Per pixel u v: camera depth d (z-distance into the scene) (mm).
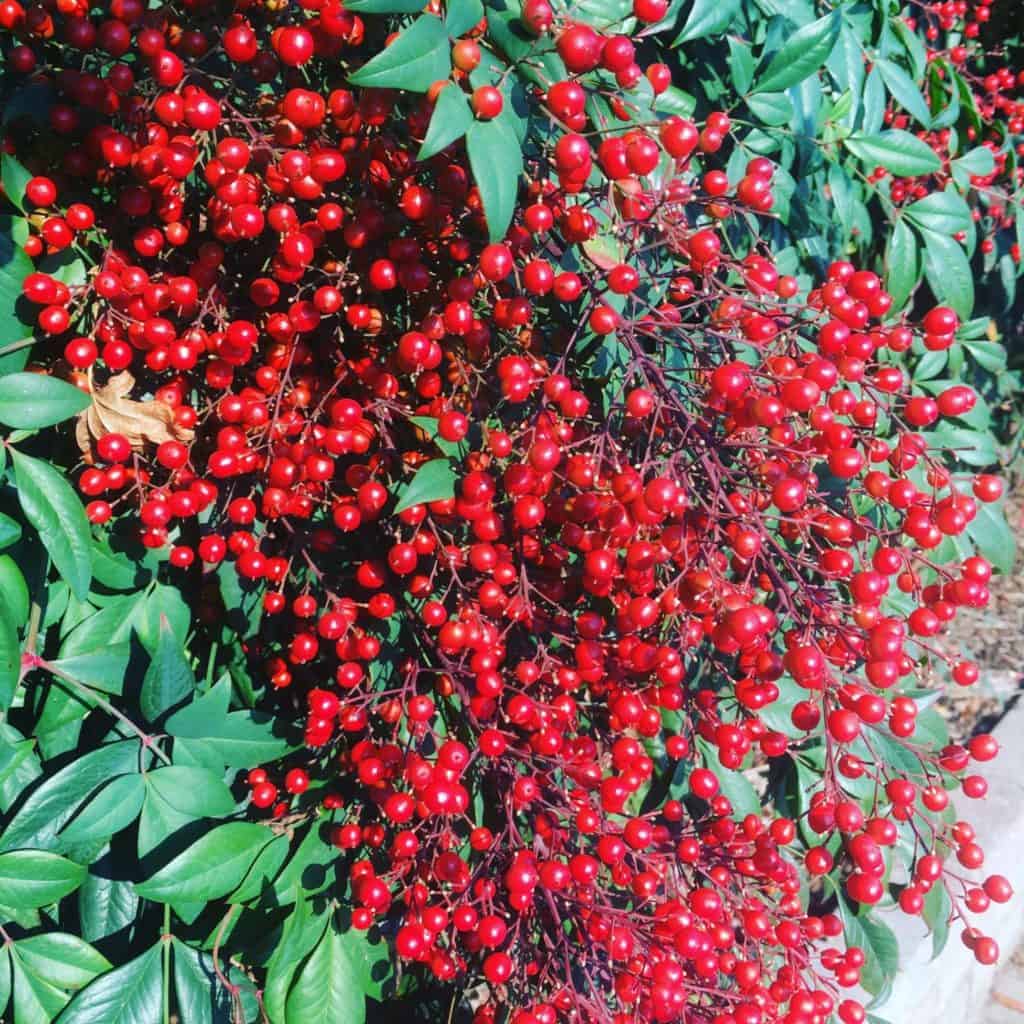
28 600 371
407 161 388
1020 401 1085
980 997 635
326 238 407
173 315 400
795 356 392
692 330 397
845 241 604
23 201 360
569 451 396
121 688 384
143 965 378
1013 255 883
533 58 338
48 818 370
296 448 394
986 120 786
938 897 506
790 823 424
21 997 371
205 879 379
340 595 446
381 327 416
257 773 433
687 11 449
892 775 492
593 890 408
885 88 612
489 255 345
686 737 465
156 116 365
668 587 379
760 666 368
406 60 312
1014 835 656
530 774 427
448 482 374
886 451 418
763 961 436
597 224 397
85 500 397
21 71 357
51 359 380
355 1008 404
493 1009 425
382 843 446
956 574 469
